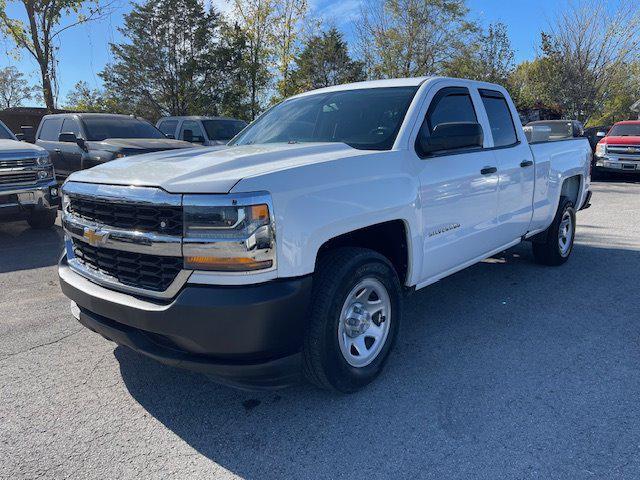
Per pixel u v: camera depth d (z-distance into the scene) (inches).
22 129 459.8
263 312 100.0
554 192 219.6
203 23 1077.1
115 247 112.7
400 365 141.3
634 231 321.4
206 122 526.3
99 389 129.8
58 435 110.5
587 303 189.8
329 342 114.2
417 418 115.6
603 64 1048.8
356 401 123.1
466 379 133.0
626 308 184.4
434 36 1221.7
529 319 174.2
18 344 156.3
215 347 101.0
